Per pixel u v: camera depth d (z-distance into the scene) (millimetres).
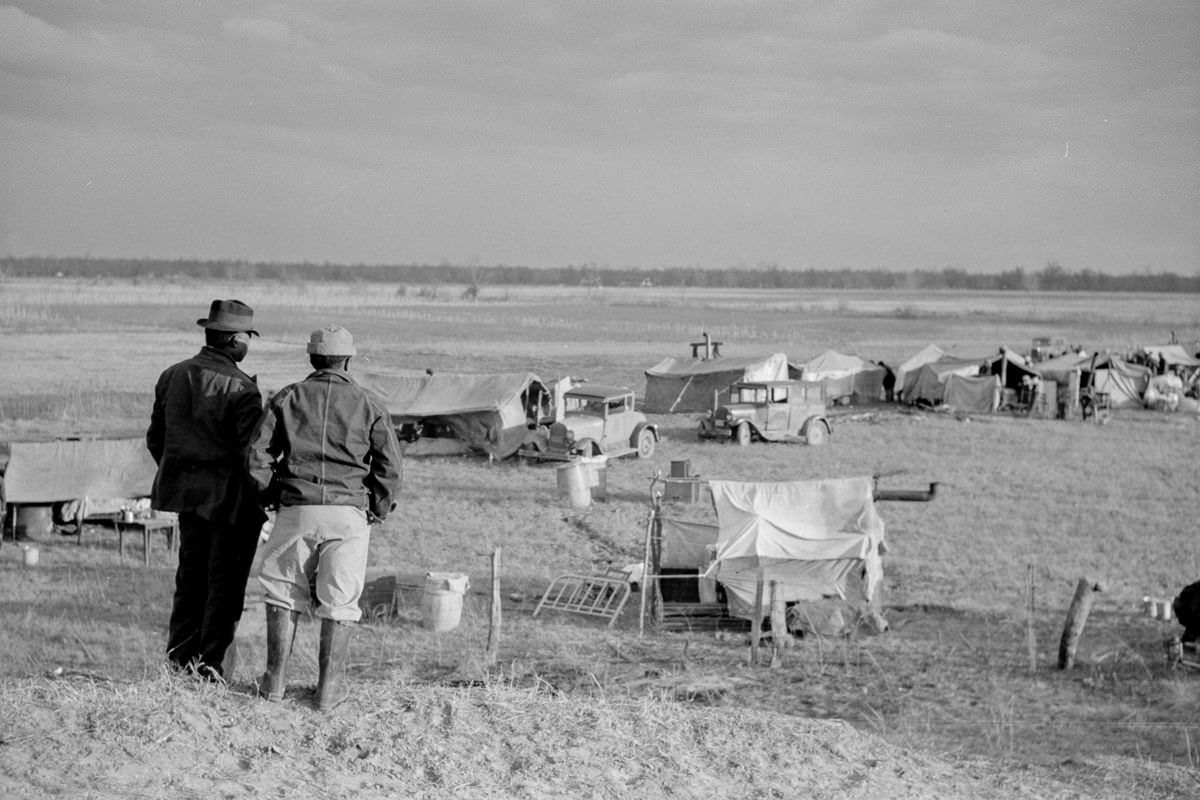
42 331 72562
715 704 11406
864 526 15750
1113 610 16406
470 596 16750
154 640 13453
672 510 23938
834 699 11852
